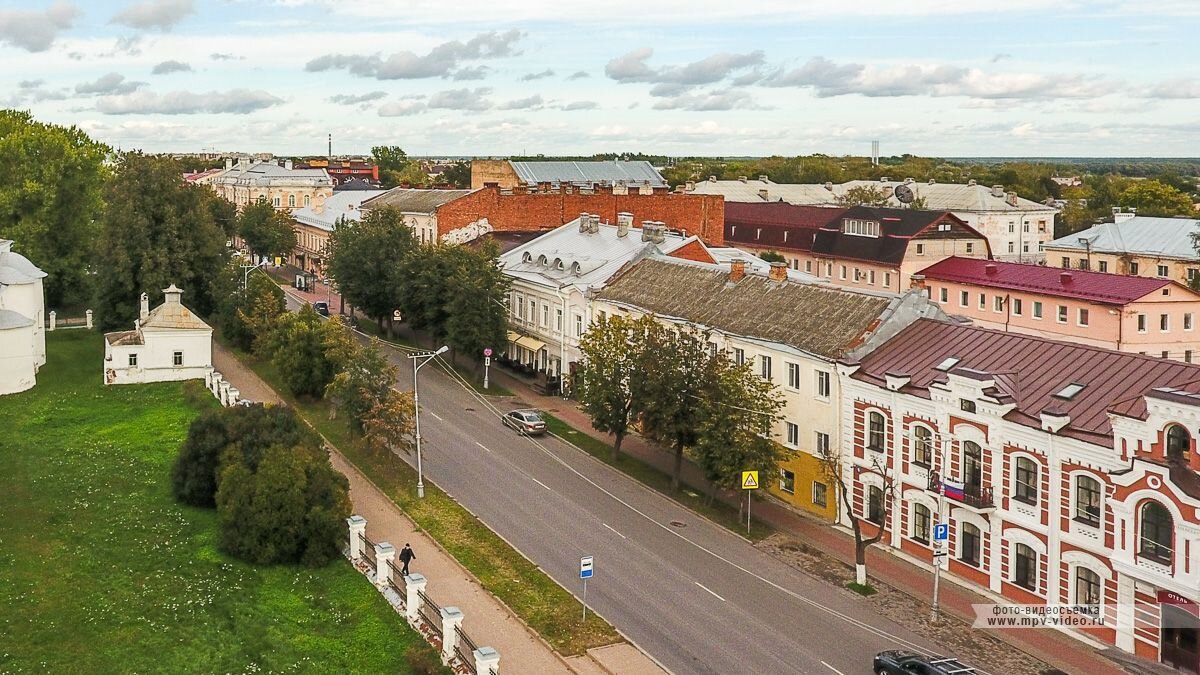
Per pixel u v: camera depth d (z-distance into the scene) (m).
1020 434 45.44
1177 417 39.09
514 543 53.25
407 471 63.97
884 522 53.28
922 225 117.94
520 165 145.25
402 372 90.50
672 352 61.09
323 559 49.25
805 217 136.88
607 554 52.28
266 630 41.66
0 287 82.00
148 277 97.75
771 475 56.66
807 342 58.50
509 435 73.00
